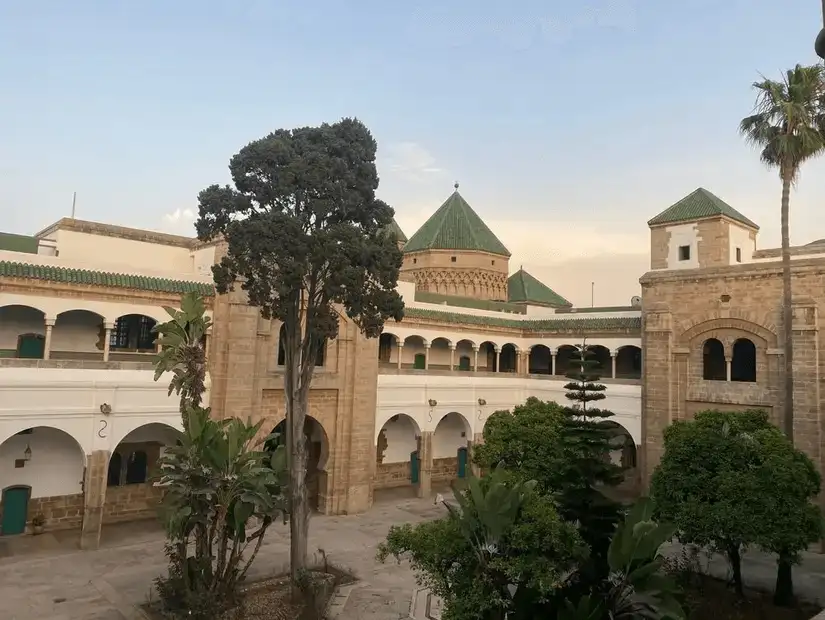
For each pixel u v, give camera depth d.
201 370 21.81
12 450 28.11
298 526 23.09
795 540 21.02
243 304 31.05
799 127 28.17
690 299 37.00
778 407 33.06
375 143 24.88
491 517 14.23
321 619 20.83
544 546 14.38
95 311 27.73
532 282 62.75
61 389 26.03
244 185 23.11
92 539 27.00
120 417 27.56
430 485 40.41
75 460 29.86
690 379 36.75
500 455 29.20
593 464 20.12
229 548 28.03
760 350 34.09
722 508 21.50
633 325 42.38
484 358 50.81
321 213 22.86
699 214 41.47
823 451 31.38
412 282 44.84
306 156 23.05
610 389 40.38
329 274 23.38
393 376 38.31
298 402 24.17
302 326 33.62
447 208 63.28
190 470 18.75
